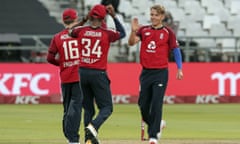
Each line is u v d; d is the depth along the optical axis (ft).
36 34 274.36
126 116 176.76
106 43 102.22
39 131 136.46
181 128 147.13
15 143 112.78
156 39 103.50
